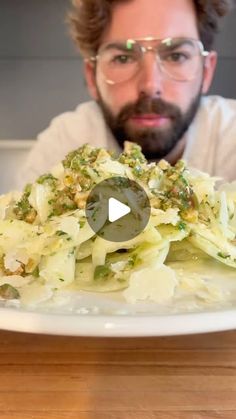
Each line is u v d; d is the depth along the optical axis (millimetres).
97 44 553
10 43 819
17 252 226
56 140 604
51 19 805
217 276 227
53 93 841
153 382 169
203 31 560
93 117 588
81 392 164
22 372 175
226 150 535
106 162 253
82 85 833
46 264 219
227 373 174
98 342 197
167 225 236
